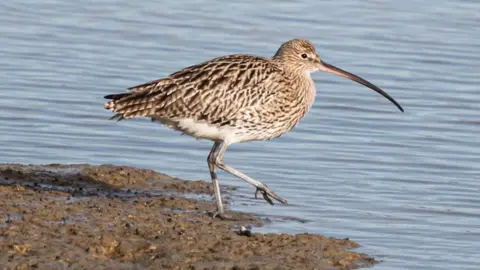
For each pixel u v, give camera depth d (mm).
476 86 23750
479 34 27500
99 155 18859
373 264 13992
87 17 27609
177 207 15547
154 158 18859
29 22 26891
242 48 25641
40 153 18766
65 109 21156
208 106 15367
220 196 15484
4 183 16016
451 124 21312
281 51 16188
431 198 17297
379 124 21188
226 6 29203
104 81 22922
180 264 13070
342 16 28625
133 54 24859
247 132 15773
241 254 13523
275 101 15750
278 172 18297
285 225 15461
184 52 25125
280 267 13172
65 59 24250
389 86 23469
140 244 13578
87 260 13039
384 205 16828
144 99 15273
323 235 15031
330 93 22922
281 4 29641
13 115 20625
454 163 19141
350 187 17656
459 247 15109
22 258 12867
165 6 28953
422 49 26125
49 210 14461
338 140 20172
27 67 23516
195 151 19375
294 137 20203
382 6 29781
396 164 18984
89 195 15703
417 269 14078
